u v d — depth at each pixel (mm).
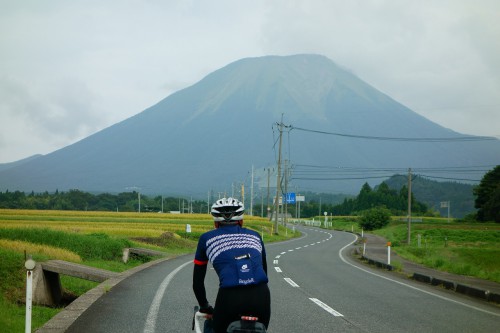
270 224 85875
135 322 8695
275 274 18125
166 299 11227
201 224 70438
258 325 4234
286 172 95812
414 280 18828
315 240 58188
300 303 11383
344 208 197000
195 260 4938
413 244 54688
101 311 9633
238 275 4570
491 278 19891
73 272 13703
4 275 13070
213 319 4684
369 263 27766
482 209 110438
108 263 21422
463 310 11352
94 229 43625
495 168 116750
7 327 8375
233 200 5066
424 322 9562
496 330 9031
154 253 25219
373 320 9555
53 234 22750
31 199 175875
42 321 10008
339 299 12211
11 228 23281
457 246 52781
